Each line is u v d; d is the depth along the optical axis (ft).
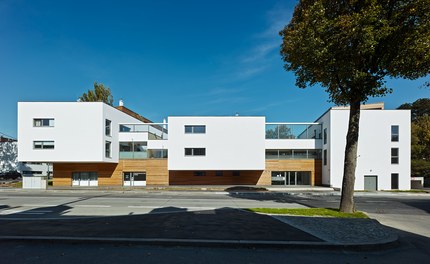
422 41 28.96
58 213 39.04
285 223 28.40
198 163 103.40
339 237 23.02
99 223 28.30
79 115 96.63
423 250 21.62
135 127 113.91
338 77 34.96
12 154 167.43
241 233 24.06
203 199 60.23
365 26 29.78
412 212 44.27
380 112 101.40
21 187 97.19
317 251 20.77
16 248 20.72
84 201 55.52
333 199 62.85
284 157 110.83
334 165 100.83
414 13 29.81
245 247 21.21
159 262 17.98
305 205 50.19
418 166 117.19
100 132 96.17
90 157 95.45
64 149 96.02
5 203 52.13
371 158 100.42
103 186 104.53
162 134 115.96
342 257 19.53
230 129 104.37
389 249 21.62
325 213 34.55
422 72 33.42
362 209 47.03
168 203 51.88
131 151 110.01
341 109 102.17
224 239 22.11
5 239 22.07
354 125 36.68
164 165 109.40
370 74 32.50
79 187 99.35
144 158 109.60
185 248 21.01
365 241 21.86
